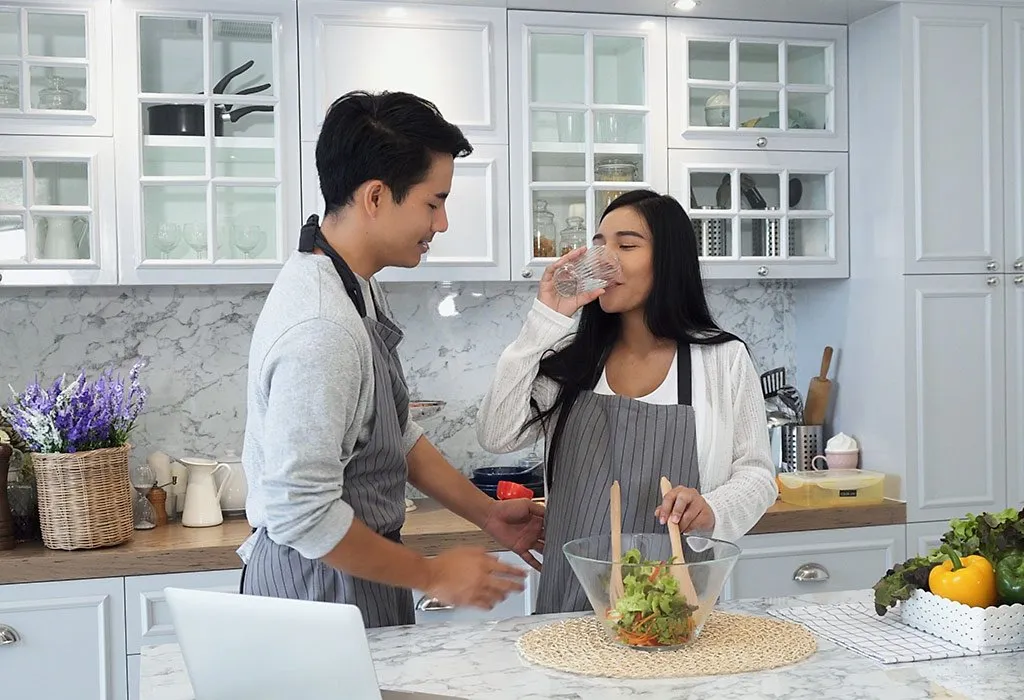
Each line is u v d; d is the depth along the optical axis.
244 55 3.03
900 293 3.25
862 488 3.26
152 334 3.30
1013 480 3.34
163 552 2.73
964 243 3.29
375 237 1.63
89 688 2.70
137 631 2.73
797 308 3.80
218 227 3.02
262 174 3.05
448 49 3.13
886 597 1.63
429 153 1.62
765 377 3.68
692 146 3.32
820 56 3.46
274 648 1.17
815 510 3.14
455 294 3.51
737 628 1.63
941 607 1.56
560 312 1.99
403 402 1.87
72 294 3.24
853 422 3.50
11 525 2.78
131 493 3.03
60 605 2.68
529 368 1.99
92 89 2.91
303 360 1.46
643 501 1.95
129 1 2.92
